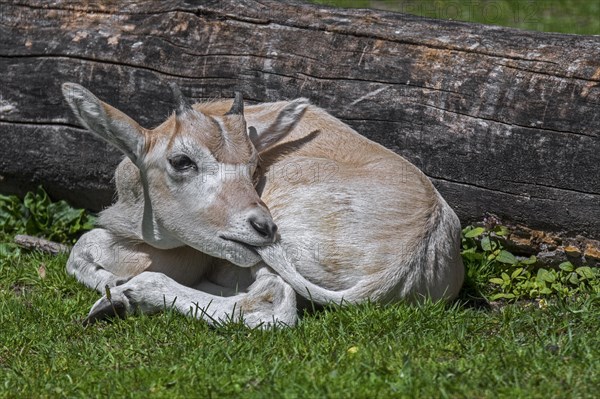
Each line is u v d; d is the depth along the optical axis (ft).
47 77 43.04
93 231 38.11
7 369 29.86
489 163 37.14
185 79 41.32
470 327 31.40
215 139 32.60
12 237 43.24
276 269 32.32
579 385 25.85
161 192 33.42
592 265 37.01
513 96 36.55
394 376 26.58
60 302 35.45
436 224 33.76
